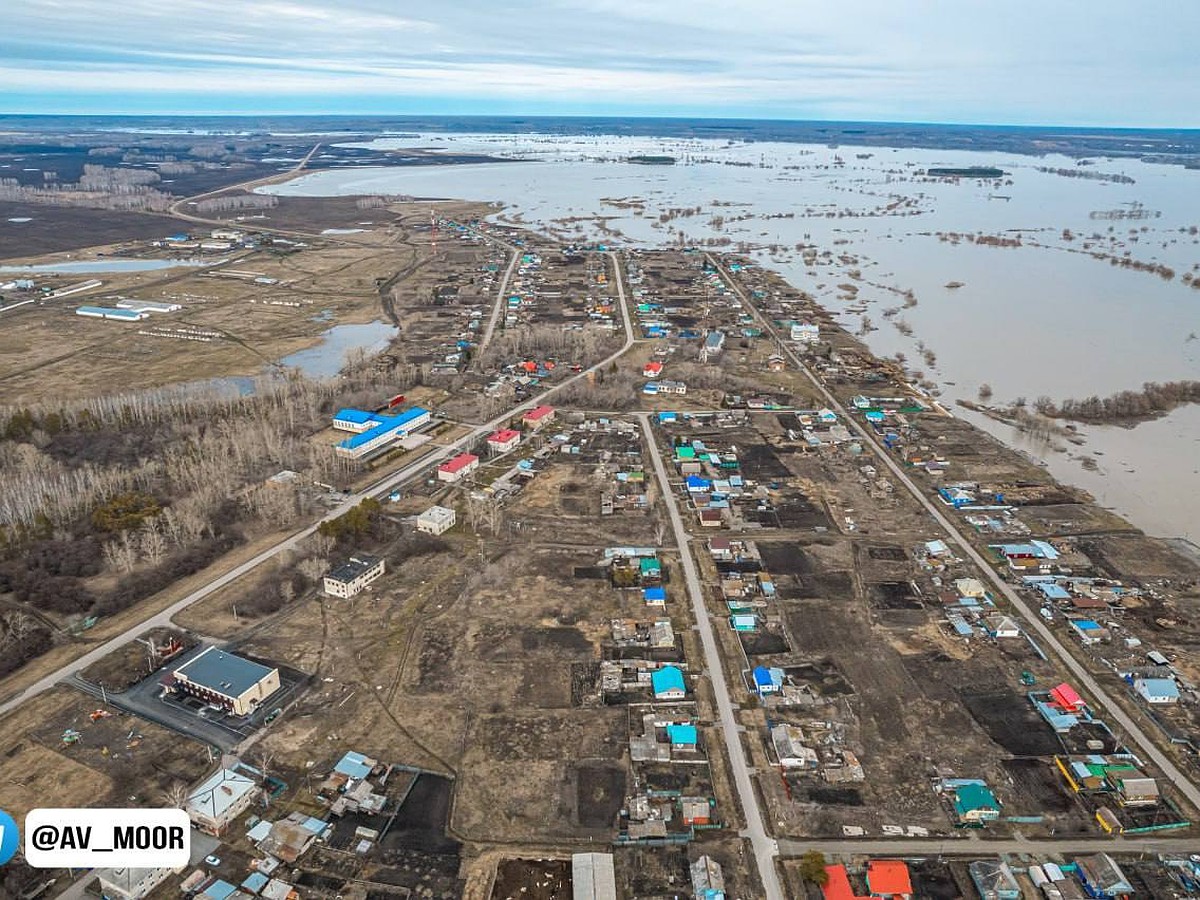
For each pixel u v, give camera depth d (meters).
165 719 91.62
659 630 108.56
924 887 73.38
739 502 145.62
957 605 115.75
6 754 85.88
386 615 111.88
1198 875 74.38
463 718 93.25
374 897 71.81
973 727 92.88
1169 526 141.00
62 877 72.44
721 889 72.44
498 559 126.12
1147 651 105.75
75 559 120.44
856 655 105.38
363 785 82.44
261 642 105.50
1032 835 78.88
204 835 77.62
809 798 83.06
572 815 80.81
